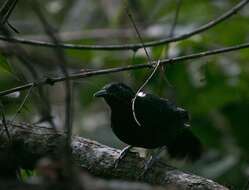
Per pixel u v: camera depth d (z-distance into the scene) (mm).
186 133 10195
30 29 16500
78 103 14711
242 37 14062
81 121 14492
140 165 9078
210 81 13641
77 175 5562
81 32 15133
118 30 15312
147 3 16156
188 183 8734
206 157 13703
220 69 13766
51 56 14750
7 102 9305
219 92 13742
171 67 13281
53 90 13102
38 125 9484
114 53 14773
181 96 13547
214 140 14172
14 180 6160
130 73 12625
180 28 14570
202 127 14172
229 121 14305
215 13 15039
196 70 13469
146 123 10078
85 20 16844
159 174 8945
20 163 9086
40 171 5773
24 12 16672
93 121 14656
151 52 12633
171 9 15172
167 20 15055
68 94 6176
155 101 10172
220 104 13891
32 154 9086
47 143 9039
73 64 15133
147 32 15031
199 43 13258
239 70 13828
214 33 13883
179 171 8984
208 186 8648
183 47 13188
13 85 14289
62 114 12594
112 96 10242
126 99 10188
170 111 10094
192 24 14828
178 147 10281
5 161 8570
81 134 14203
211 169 13320
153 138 10164
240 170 13539
